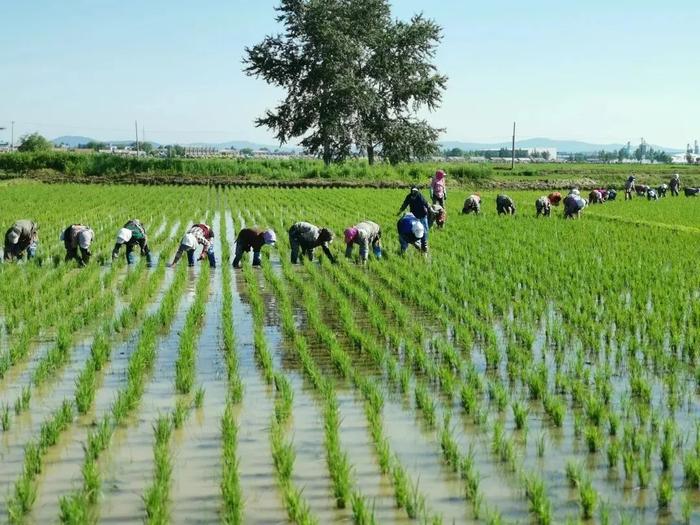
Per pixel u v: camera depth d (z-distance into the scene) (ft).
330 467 20.72
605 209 106.01
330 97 195.93
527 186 173.06
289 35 203.10
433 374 29.19
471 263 55.36
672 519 18.31
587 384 28.50
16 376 29.48
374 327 37.04
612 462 21.24
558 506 19.02
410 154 211.00
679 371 29.99
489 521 17.83
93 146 499.92
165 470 19.74
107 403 26.43
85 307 39.50
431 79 209.46
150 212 91.76
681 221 88.58
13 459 21.90
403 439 23.36
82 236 52.42
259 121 209.77
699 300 41.83
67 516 17.46
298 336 33.63
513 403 24.66
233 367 29.30
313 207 101.35
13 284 45.14
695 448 21.54
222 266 53.83
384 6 207.51
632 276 49.32
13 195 116.26
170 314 38.58
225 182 163.22
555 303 42.45
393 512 18.75
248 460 21.88
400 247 61.00
